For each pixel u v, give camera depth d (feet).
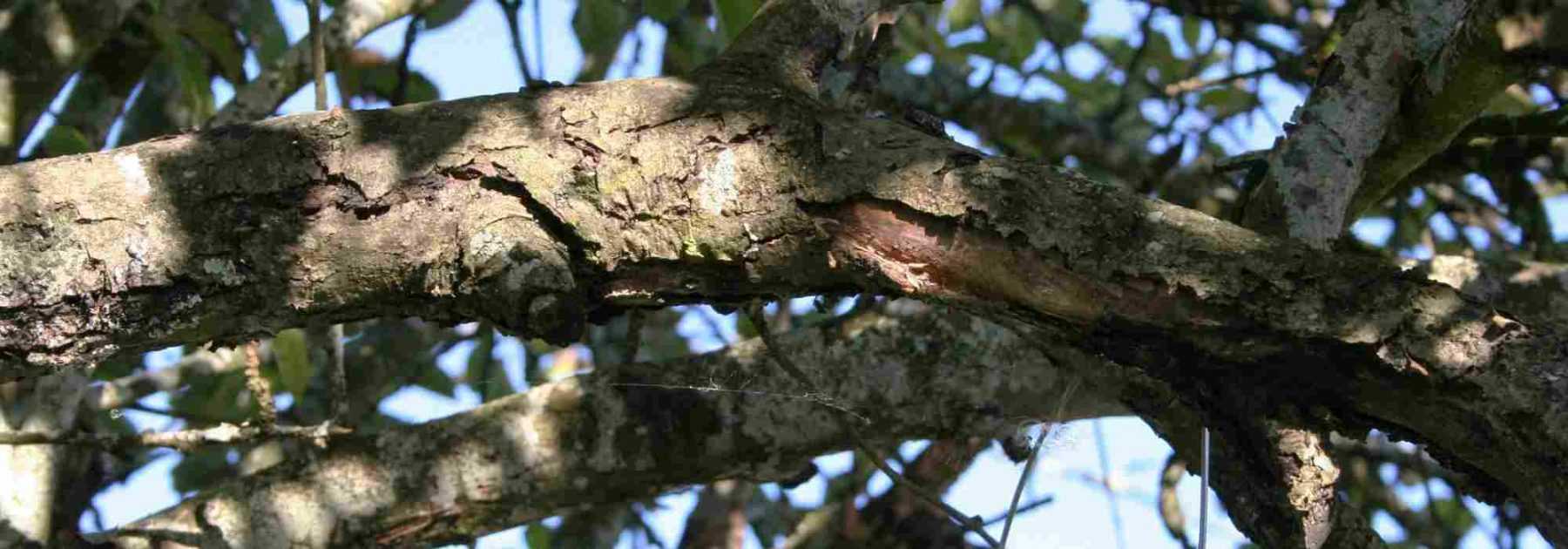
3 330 5.44
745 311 7.55
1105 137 14.62
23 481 10.22
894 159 5.74
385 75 13.79
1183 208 5.71
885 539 11.96
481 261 5.54
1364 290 5.50
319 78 8.86
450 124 5.80
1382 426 5.78
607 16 12.36
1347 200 7.36
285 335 11.65
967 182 5.68
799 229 5.68
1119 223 5.63
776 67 6.15
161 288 5.54
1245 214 7.56
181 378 13.12
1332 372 5.58
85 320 5.52
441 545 10.11
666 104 5.85
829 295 5.90
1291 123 7.56
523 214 5.66
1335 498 6.53
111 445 8.99
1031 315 5.73
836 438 10.05
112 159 5.65
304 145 5.71
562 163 5.73
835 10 6.39
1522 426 5.33
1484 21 7.06
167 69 13.01
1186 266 5.55
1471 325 5.44
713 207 5.69
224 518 9.67
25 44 10.69
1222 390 5.84
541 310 5.45
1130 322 5.61
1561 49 6.93
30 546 10.07
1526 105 11.75
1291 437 6.34
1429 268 10.43
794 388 10.03
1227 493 6.97
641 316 9.88
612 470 9.95
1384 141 7.80
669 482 10.07
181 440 9.12
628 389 10.05
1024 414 10.04
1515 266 10.38
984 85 14.03
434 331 14.51
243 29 12.63
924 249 5.67
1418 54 7.56
